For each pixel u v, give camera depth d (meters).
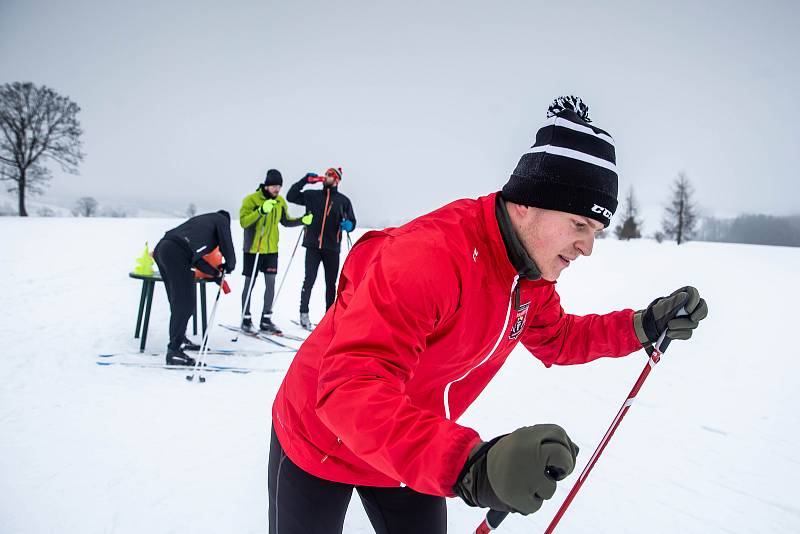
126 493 2.51
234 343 5.72
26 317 6.21
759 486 2.74
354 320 0.98
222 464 2.85
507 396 4.15
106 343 5.35
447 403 1.35
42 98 44.59
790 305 8.17
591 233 1.14
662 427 3.53
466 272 1.08
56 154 46.34
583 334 1.62
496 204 1.18
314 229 6.54
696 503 2.57
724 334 6.32
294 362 1.38
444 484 0.82
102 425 3.30
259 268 6.18
